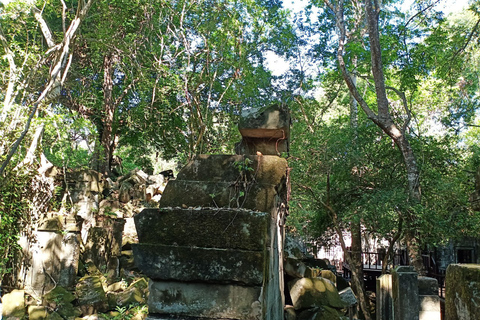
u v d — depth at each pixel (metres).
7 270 6.88
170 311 3.29
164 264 3.32
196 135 12.95
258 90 15.65
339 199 12.10
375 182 11.52
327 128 11.89
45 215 7.62
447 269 2.24
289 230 11.56
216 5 12.79
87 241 9.10
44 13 11.70
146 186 14.16
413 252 10.08
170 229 3.44
